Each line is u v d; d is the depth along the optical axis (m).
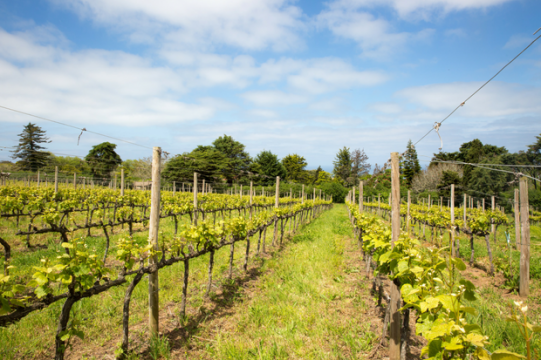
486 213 11.53
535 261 8.05
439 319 2.02
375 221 7.53
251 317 4.52
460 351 1.98
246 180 46.06
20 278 5.65
